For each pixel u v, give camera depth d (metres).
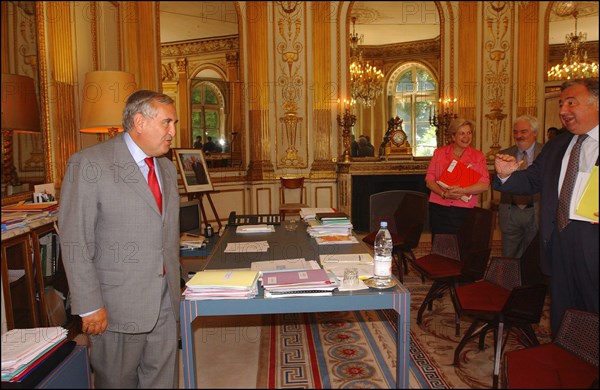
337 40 7.05
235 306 1.97
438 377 2.51
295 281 2.02
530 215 3.60
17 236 2.75
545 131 7.03
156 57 6.15
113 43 5.33
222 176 6.91
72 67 4.29
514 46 6.97
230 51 7.12
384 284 2.07
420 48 7.14
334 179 7.16
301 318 3.52
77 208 1.88
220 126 7.25
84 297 1.89
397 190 7.07
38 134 3.79
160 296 2.05
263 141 7.02
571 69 7.11
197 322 3.45
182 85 7.29
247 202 7.19
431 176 3.84
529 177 2.49
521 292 2.32
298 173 7.20
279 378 2.54
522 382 1.74
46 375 1.81
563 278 2.17
